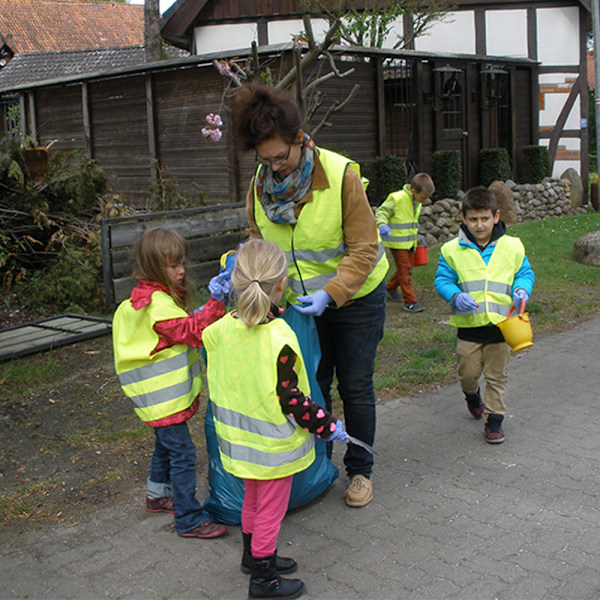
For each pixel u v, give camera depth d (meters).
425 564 3.03
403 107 12.23
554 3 15.73
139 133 12.02
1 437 4.43
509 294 4.17
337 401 4.97
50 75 21.52
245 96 2.96
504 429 4.50
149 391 3.24
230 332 2.89
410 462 4.05
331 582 2.93
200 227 7.68
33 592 2.91
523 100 15.29
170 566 3.07
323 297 3.14
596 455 4.07
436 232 11.69
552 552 3.09
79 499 3.67
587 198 16.27
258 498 2.86
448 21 15.47
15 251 7.83
